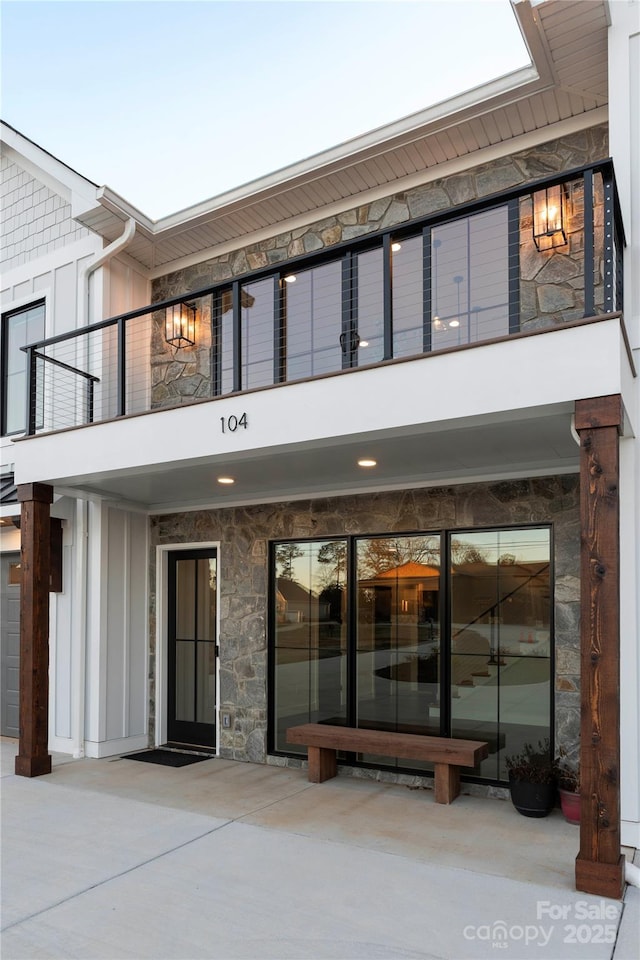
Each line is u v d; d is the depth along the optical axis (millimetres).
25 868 4055
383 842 4414
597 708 3633
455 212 4391
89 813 5066
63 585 7320
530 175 5719
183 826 4762
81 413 7406
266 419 4875
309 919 3379
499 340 4008
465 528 5758
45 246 8031
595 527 3703
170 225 7145
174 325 7465
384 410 4371
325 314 6559
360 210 6543
